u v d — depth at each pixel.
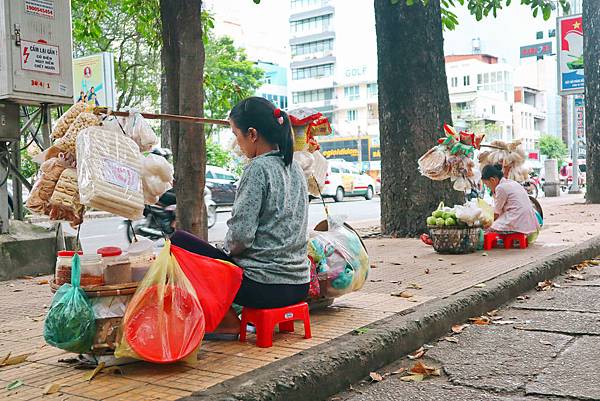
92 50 20.25
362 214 18.27
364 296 4.66
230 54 33.97
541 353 3.66
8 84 6.21
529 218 7.20
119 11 19.44
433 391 3.11
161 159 3.12
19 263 6.52
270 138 3.48
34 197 3.09
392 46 8.74
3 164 6.69
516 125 65.31
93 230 14.34
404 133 8.74
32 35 6.36
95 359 3.04
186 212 4.67
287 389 2.81
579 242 7.67
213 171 19.25
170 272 2.97
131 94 21.78
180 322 2.95
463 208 6.91
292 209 3.48
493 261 6.27
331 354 3.19
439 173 6.81
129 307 2.90
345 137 62.28
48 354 3.35
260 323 3.35
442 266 6.06
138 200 2.96
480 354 3.69
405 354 3.72
